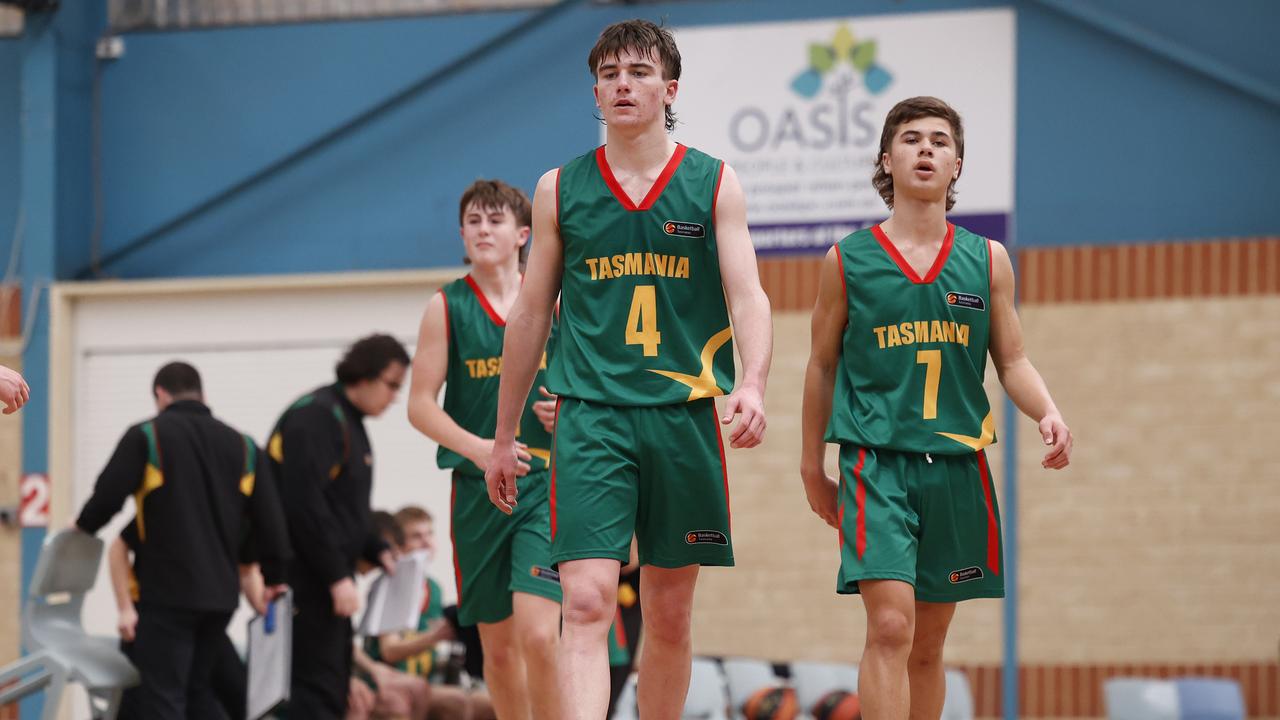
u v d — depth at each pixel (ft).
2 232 55.47
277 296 54.75
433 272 53.21
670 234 19.60
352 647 35.45
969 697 46.52
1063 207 49.85
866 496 21.18
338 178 54.65
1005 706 49.16
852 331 21.81
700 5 52.11
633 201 19.60
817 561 50.16
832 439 21.63
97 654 32.55
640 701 21.07
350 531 34.58
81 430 55.47
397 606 36.09
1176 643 48.39
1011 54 50.14
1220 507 48.52
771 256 51.06
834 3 51.19
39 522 54.54
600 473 19.31
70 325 55.52
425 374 27.20
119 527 54.95
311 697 34.22
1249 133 49.08
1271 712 47.73
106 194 56.13
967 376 21.71
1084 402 49.44
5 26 56.13
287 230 54.85
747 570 50.49
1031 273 49.90
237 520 33.09
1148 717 46.44
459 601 27.61
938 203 21.83
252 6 55.47
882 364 21.54
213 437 33.04
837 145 50.90
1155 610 48.60
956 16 50.49
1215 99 49.29
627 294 19.62
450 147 53.98
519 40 53.78
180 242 55.57
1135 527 48.88
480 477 26.89
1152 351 49.14
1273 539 48.16
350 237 54.44
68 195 55.57
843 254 21.95
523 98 53.62
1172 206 49.37
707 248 19.72
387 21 54.60
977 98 50.26
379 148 54.44
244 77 55.42
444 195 53.93
